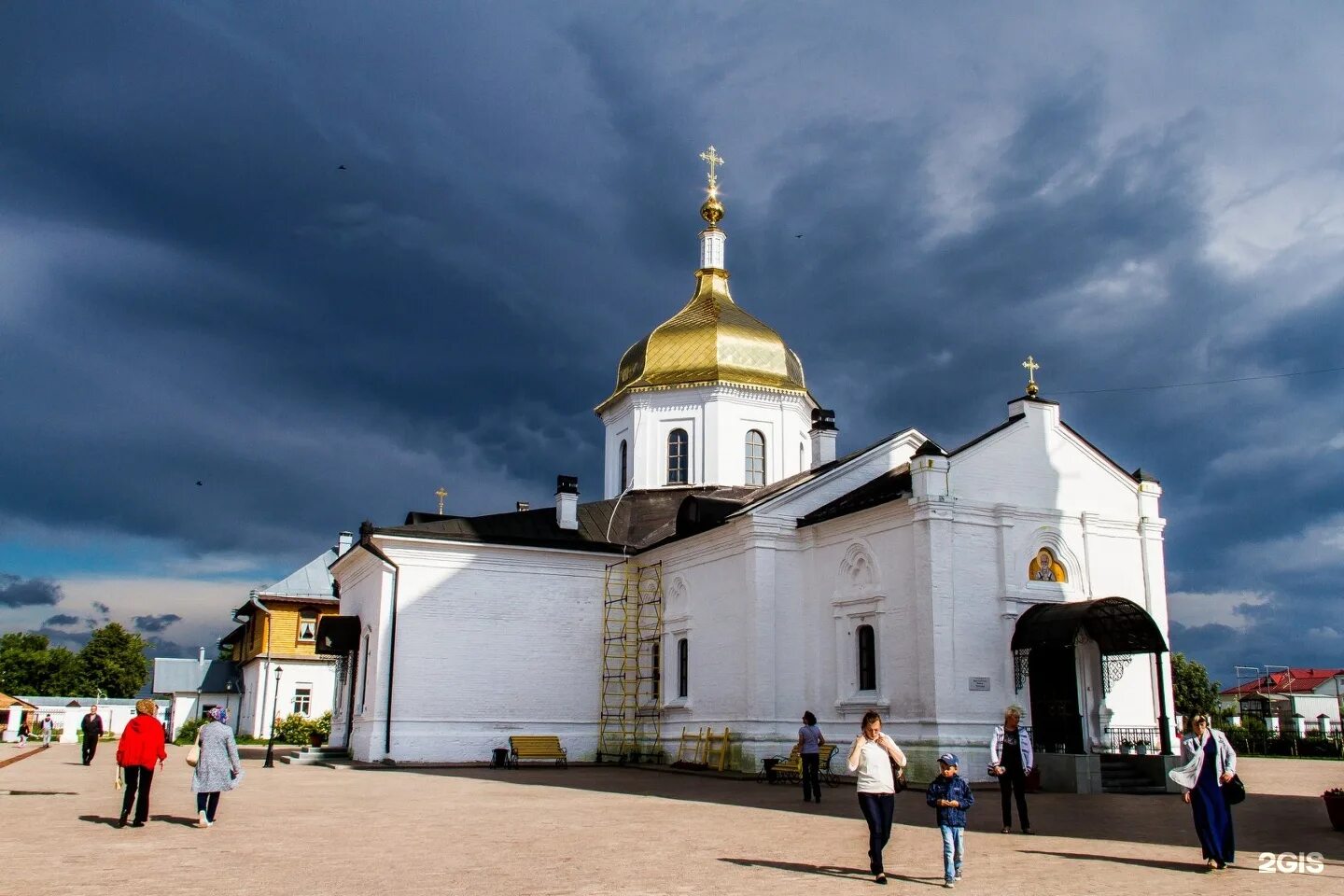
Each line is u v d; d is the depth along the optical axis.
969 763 25.12
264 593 56.75
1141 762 24.95
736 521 31.09
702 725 31.91
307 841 14.91
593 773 30.33
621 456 41.34
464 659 34.22
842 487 31.69
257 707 55.69
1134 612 25.23
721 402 39.25
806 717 21.69
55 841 14.82
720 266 43.22
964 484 27.00
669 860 13.24
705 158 44.31
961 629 26.03
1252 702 82.75
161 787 23.83
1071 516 28.33
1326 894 11.10
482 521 36.19
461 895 10.82
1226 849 12.82
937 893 11.15
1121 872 12.48
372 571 35.34
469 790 24.06
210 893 10.88
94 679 100.75
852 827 16.80
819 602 29.88
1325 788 24.95
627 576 36.88
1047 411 28.80
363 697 35.09
